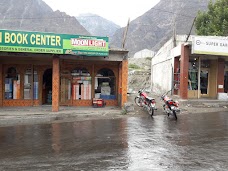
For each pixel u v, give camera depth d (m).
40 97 17.41
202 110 16.66
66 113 14.42
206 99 19.73
